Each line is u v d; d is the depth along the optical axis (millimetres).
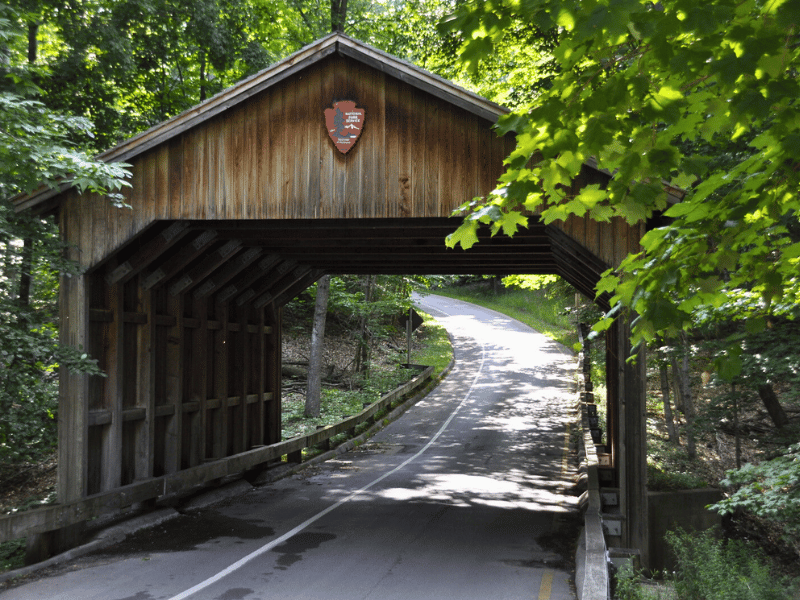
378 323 30656
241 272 14117
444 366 33531
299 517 11062
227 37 19391
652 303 2982
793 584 8234
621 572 7207
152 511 10898
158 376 11719
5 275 10148
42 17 14070
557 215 2963
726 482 10695
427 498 12438
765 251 3217
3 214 9266
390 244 12852
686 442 18859
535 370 32438
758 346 12008
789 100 2666
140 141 10156
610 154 2926
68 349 9297
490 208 2838
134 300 11312
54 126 9039
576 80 2814
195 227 10945
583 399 22359
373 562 8555
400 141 9844
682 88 2877
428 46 20578
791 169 2740
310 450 17391
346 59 10023
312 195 10031
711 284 3062
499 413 23359
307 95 10125
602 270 9570
